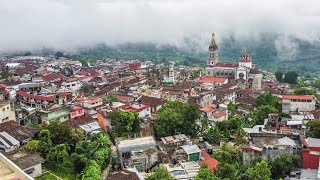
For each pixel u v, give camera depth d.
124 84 198.75
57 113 115.31
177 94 165.50
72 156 85.06
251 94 179.75
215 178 74.38
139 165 93.56
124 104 133.62
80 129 101.38
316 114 129.88
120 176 78.12
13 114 110.00
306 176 76.31
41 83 181.75
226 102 161.25
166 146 103.81
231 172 79.81
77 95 156.12
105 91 173.12
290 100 144.38
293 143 90.81
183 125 112.31
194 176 82.06
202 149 103.19
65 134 93.50
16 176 41.91
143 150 97.25
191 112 115.88
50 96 133.62
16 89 159.25
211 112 134.88
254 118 132.12
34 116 115.50
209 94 158.62
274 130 114.19
